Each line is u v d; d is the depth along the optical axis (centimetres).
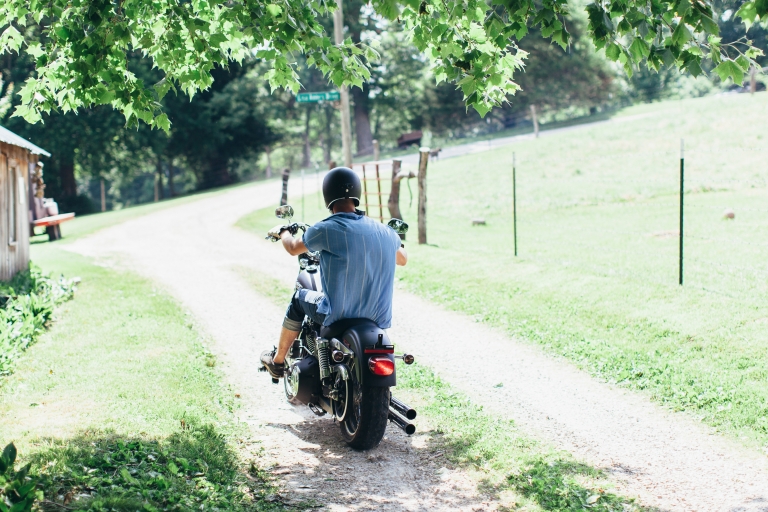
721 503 455
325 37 536
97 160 5012
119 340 887
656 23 459
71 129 4522
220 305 1152
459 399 684
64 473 435
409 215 2322
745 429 573
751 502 454
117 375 725
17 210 1394
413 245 1664
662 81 6419
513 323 954
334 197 549
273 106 5497
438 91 5881
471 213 2286
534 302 1034
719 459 527
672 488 480
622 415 629
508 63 549
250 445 567
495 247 1609
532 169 2916
